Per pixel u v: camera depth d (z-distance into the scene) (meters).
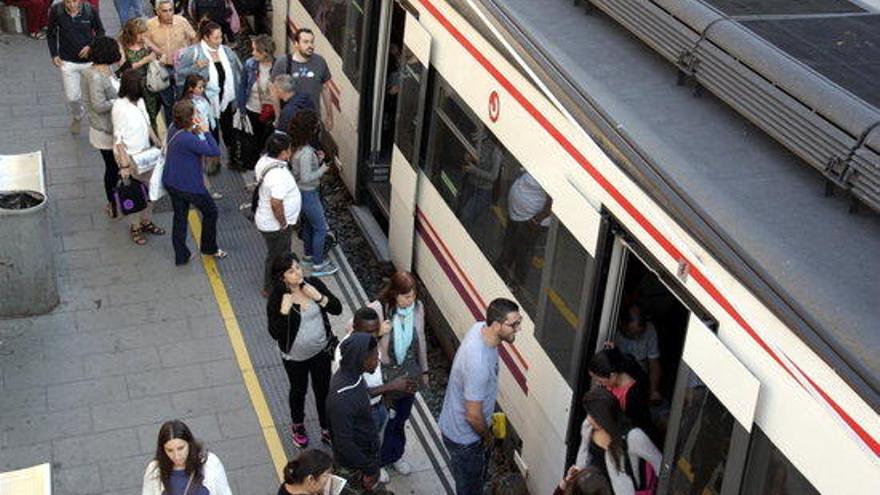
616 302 7.36
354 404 7.63
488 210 8.88
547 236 7.88
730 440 5.99
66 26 12.84
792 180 6.14
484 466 8.23
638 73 7.28
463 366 7.80
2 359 9.88
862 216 5.85
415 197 10.39
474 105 8.98
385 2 10.98
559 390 7.80
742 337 5.85
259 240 11.78
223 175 12.78
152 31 12.38
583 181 7.30
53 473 8.76
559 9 8.23
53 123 13.66
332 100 12.61
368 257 11.87
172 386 9.74
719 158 6.35
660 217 6.41
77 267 11.14
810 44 6.66
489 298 8.97
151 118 12.62
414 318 8.54
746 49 6.53
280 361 10.13
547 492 8.16
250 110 12.34
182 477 6.98
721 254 5.85
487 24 8.42
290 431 9.33
